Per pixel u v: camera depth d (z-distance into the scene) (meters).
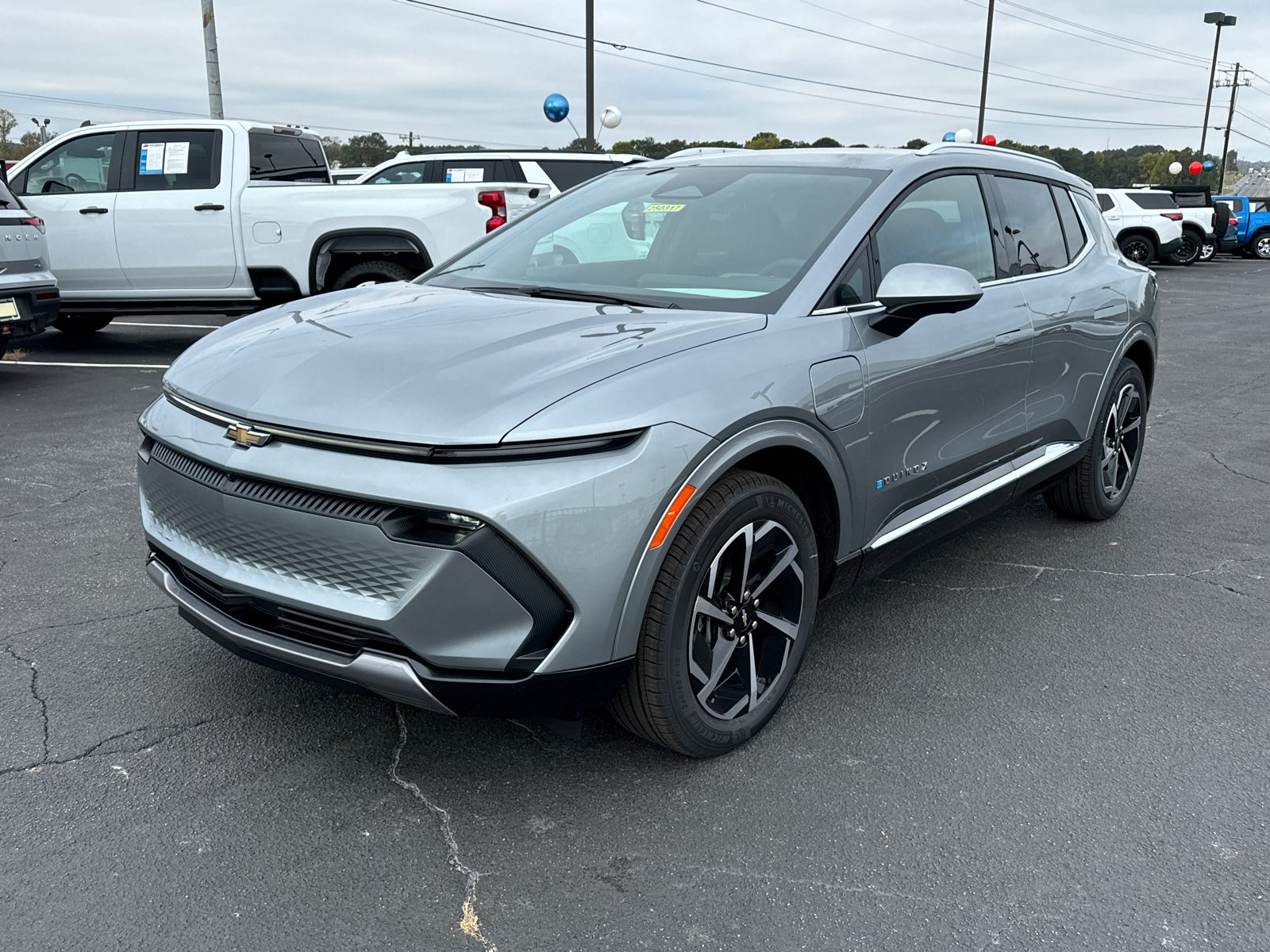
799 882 2.24
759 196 3.33
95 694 3.00
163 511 2.68
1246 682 3.23
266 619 2.46
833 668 3.29
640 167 3.92
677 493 2.33
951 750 2.80
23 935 2.03
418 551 2.15
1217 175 63.19
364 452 2.21
